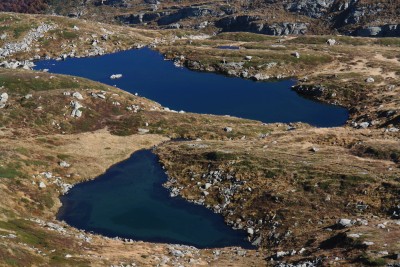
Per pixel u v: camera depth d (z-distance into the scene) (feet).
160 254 179.01
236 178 239.71
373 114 356.18
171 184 252.83
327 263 143.95
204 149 279.69
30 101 342.23
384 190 204.85
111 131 328.49
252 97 444.14
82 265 145.18
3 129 307.99
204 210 227.81
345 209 201.57
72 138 305.73
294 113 401.90
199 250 190.90
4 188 223.10
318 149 266.98
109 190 248.93
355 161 241.76
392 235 155.63
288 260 160.76
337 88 435.94
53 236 174.70
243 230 209.15
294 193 217.97
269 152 264.11
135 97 395.34
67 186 250.78
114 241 193.88
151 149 302.45
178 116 360.28
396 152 244.01
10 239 150.51
